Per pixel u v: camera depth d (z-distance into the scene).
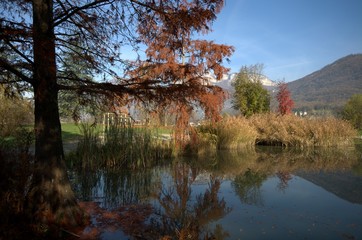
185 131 12.81
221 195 6.59
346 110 29.52
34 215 4.01
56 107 4.22
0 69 3.38
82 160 9.45
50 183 4.16
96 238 3.99
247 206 5.73
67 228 4.15
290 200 6.14
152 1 3.82
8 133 10.04
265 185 7.59
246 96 28.89
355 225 4.66
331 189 7.06
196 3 3.86
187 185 7.65
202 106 9.98
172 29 4.00
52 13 4.04
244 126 16.42
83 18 3.94
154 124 10.80
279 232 4.39
